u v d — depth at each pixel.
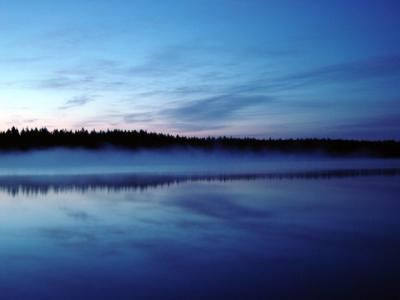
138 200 27.36
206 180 46.41
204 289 10.02
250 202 25.83
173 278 10.80
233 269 11.52
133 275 11.11
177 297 9.54
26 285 10.41
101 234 16.27
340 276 10.79
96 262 12.35
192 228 17.28
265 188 35.88
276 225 17.81
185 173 61.44
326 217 19.84
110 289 10.09
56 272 11.40
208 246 14.17
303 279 10.61
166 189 35.44
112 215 20.97
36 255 13.20
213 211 22.09
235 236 15.67
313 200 26.84
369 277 10.68
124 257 12.88
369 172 60.31
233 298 9.47
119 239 15.34
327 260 12.31
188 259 12.54
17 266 12.00
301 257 12.67
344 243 14.38
